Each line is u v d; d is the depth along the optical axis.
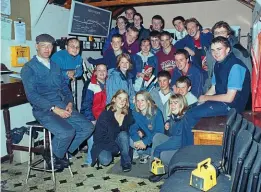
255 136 1.77
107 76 3.32
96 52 4.82
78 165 3.08
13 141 3.09
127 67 3.26
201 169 1.73
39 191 2.52
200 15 5.26
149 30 4.58
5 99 2.61
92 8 4.25
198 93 3.15
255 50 2.58
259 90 2.60
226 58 2.59
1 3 2.95
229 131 1.88
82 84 4.32
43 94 2.83
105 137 2.94
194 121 2.62
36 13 3.38
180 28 4.34
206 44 3.74
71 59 3.44
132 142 2.96
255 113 2.62
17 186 2.61
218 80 2.67
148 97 2.93
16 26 3.19
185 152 2.19
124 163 2.91
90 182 2.69
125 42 4.12
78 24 4.05
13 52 3.14
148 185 2.61
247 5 4.62
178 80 2.93
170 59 3.71
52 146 2.74
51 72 2.86
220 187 1.71
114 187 2.58
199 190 1.68
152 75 3.63
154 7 5.45
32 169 2.88
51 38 2.81
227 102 2.56
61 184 2.65
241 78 2.54
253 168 1.39
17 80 2.79
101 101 3.26
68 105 2.95
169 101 2.87
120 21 4.29
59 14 3.91
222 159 1.91
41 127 2.77
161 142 2.83
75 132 2.84
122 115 2.96
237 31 4.95
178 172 1.94
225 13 5.12
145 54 3.73
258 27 2.51
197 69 3.22
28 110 3.46
